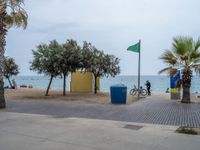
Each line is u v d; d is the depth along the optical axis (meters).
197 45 16.95
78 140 6.91
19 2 14.48
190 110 13.15
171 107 14.38
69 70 21.72
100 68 26.52
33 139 7.00
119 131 8.04
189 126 9.00
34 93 25.62
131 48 19.45
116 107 14.27
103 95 23.31
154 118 10.62
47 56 21.02
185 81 16.83
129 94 24.48
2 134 7.57
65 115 11.23
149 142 6.77
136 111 12.70
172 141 6.89
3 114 11.34
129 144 6.57
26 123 9.24
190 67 16.98
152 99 19.52
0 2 13.80
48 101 17.45
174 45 17.38
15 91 28.58
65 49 21.00
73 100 18.31
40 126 8.72
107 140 6.93
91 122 9.52
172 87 19.48
